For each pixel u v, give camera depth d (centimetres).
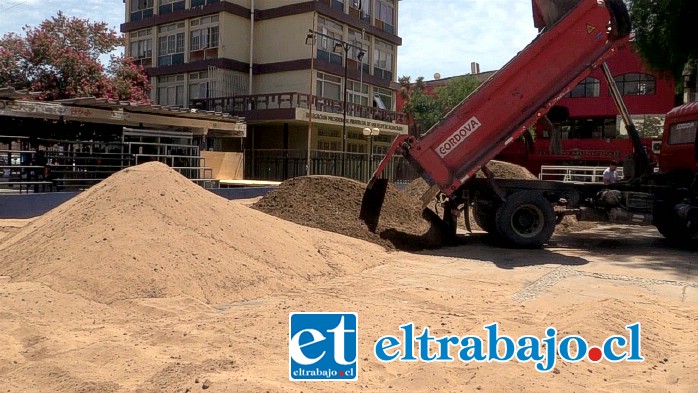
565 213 1345
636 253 1262
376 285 869
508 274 980
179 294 725
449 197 1279
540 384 473
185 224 867
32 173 1858
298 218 1288
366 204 1344
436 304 741
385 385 470
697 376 500
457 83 4106
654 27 2066
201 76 3178
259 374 473
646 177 1395
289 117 2795
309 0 3042
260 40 3219
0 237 1119
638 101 4050
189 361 504
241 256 858
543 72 1202
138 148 2098
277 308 695
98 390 444
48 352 526
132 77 2850
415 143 1236
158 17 3347
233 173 2611
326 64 3127
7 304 652
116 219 845
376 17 3622
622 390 470
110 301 695
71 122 2019
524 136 1422
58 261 782
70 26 2675
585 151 4050
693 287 902
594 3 1177
